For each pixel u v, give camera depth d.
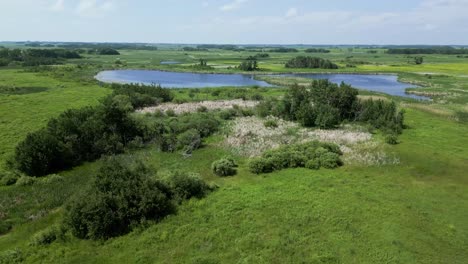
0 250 21.61
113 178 25.44
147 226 23.55
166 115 58.19
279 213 24.58
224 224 23.47
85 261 20.22
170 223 23.78
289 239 21.53
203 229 22.98
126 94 68.62
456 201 26.53
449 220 23.66
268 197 27.05
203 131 46.59
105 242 22.06
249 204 25.98
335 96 55.09
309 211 24.73
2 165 35.72
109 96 66.81
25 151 34.12
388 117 49.47
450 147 39.88
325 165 33.94
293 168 33.97
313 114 50.69
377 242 21.08
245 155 38.72
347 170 33.28
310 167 33.81
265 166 33.09
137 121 46.28
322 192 27.88
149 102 68.44
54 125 41.28
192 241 21.73
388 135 42.50
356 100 55.84
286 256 20.06
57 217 25.75
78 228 22.62
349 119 54.34
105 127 42.31
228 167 32.84
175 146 41.38
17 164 34.75
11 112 57.38
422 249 20.45
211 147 41.97
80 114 45.44
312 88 60.03
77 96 73.62
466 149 39.19
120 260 20.28
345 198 26.64
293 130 48.22
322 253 20.14
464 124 52.28
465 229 22.56
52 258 20.42
